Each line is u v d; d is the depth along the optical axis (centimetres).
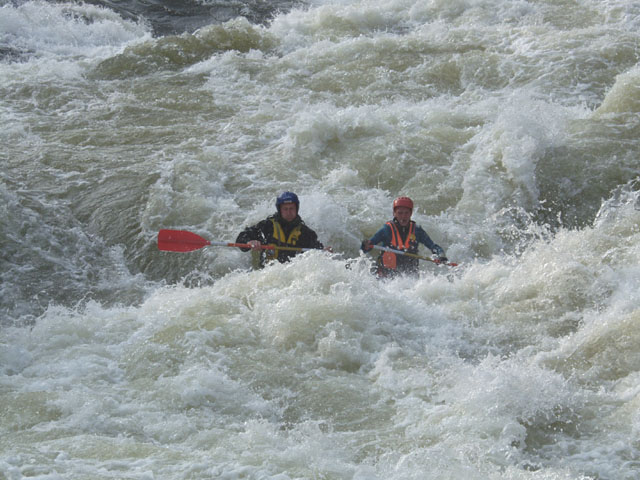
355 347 2073
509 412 1728
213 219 3195
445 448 1611
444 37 5147
